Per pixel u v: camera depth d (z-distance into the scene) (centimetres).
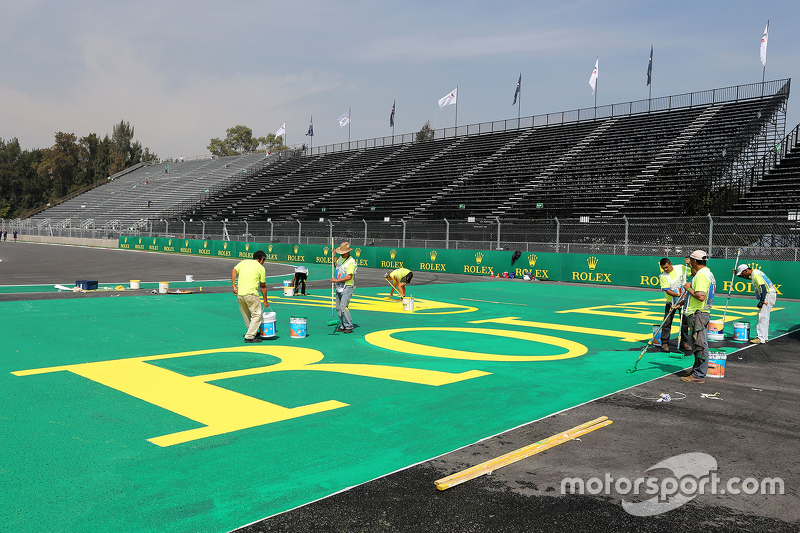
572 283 2766
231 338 1134
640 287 2555
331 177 5525
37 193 11456
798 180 2828
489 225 3419
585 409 684
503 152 4572
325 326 1310
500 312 1639
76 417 627
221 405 680
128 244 5688
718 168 3262
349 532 388
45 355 948
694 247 2483
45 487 450
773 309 1830
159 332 1191
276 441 560
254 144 12269
